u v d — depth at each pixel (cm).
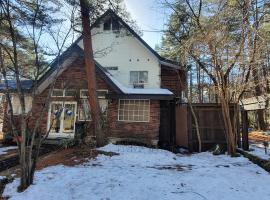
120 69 1895
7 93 633
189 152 1329
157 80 1852
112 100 1553
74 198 567
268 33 1165
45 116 1563
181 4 1358
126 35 1812
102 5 1244
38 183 649
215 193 602
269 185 668
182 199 561
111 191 610
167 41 1617
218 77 1118
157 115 1523
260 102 1036
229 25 1100
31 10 709
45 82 1482
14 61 644
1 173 795
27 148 724
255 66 1101
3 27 719
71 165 886
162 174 771
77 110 1563
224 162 991
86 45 1309
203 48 1123
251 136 2197
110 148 1206
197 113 1383
